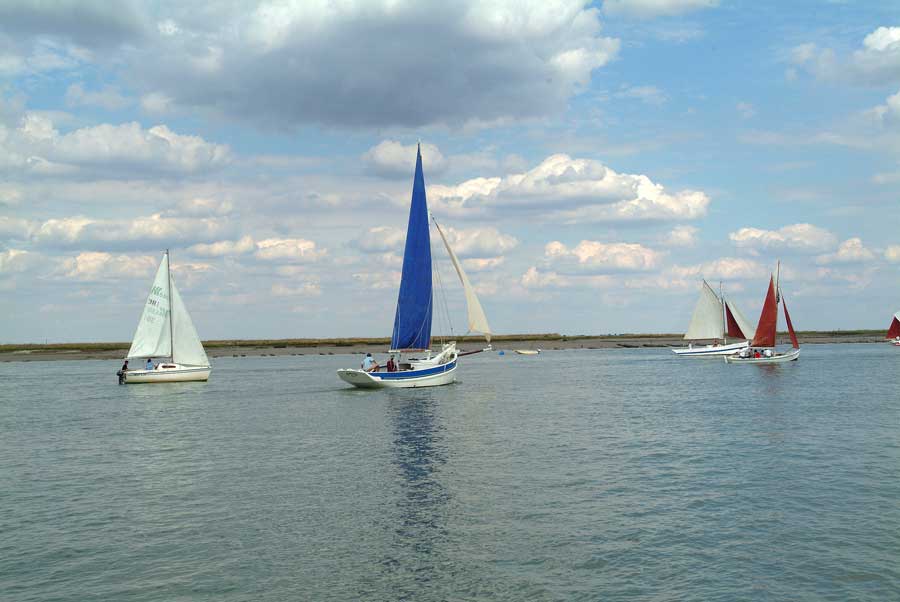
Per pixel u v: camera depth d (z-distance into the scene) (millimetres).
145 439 39750
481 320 68438
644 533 20781
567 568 18109
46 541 20859
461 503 24234
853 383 71375
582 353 182000
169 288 77312
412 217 63469
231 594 16797
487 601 16219
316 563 18672
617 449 34250
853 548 19359
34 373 113500
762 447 34312
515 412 49594
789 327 107188
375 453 33938
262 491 26453
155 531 21641
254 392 69062
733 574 17625
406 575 17781
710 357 133500
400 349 65062
